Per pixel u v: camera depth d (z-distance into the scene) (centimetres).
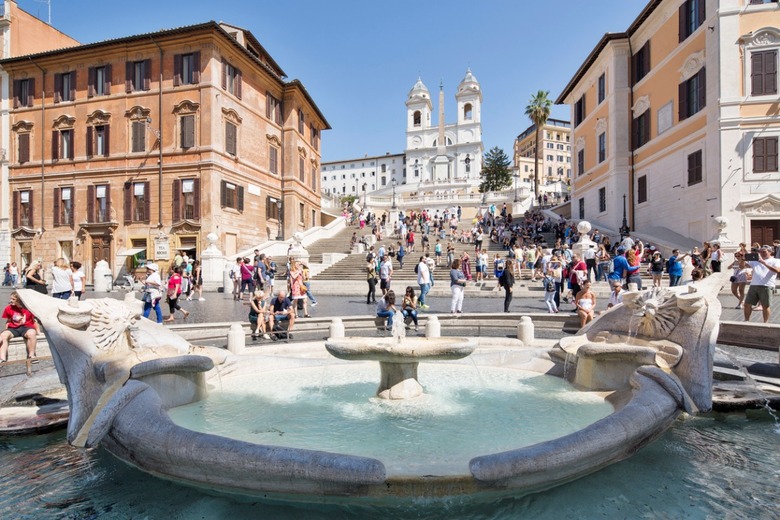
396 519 387
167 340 710
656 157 2761
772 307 1332
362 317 1214
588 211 3572
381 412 599
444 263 2636
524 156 11619
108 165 3222
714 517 404
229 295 2211
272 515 399
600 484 443
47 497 446
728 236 2162
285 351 970
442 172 9975
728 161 2175
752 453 530
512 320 1223
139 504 430
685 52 2491
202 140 3034
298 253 2392
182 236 3052
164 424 440
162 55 3125
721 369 767
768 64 2139
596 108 3397
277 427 545
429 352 612
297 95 3966
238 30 3434
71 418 517
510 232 3275
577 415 580
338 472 367
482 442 490
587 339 778
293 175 3878
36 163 3378
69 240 3284
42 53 3256
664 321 655
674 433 576
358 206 5466
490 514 393
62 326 559
